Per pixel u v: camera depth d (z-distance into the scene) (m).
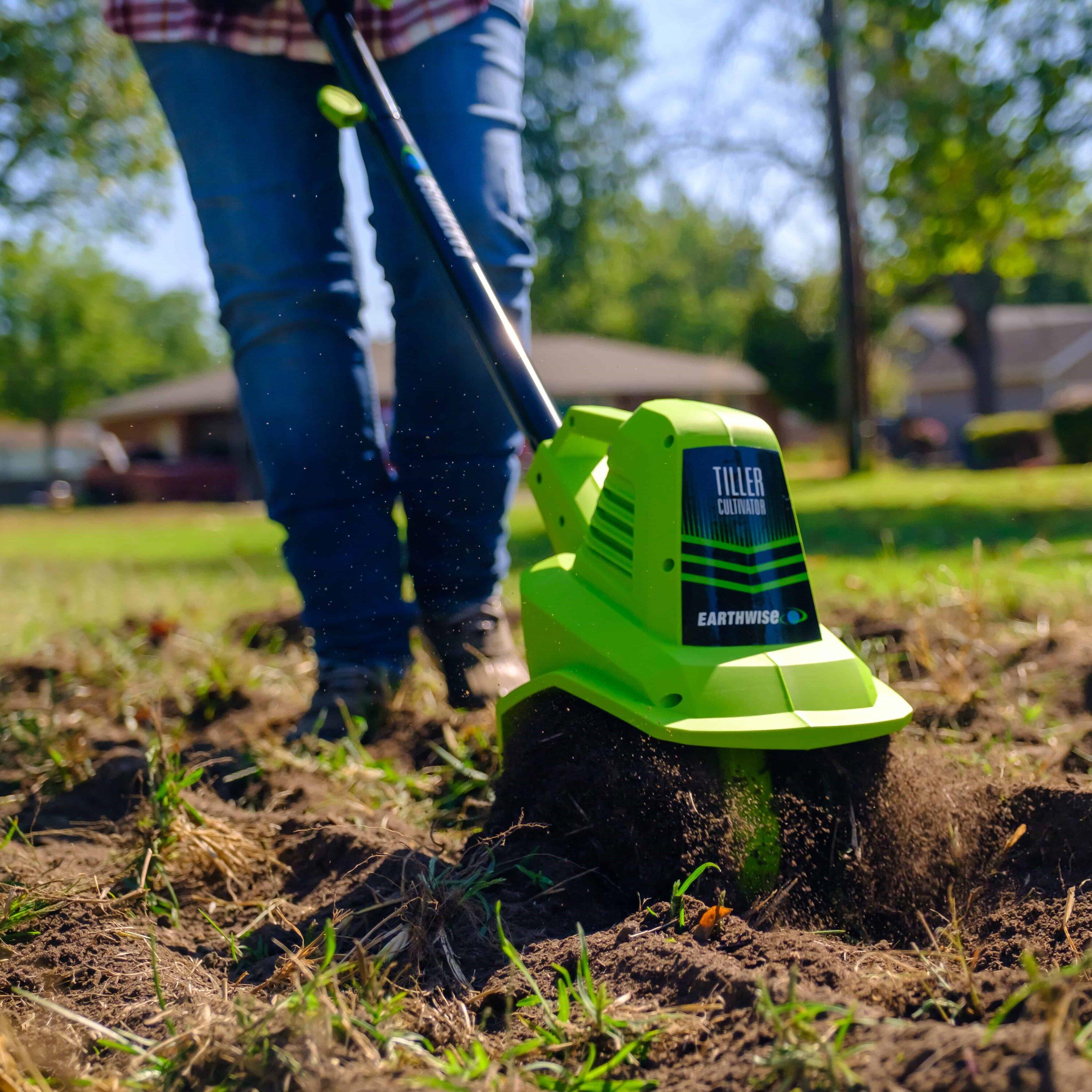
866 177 18.09
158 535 11.22
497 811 1.69
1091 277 47.62
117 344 46.03
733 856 1.44
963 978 1.21
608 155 34.31
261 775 2.16
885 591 3.74
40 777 2.20
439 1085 1.02
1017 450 21.92
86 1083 1.09
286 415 2.30
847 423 14.67
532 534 7.62
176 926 1.60
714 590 1.54
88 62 15.66
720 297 35.25
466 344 2.33
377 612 2.40
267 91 2.28
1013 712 2.37
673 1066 1.10
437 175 2.28
